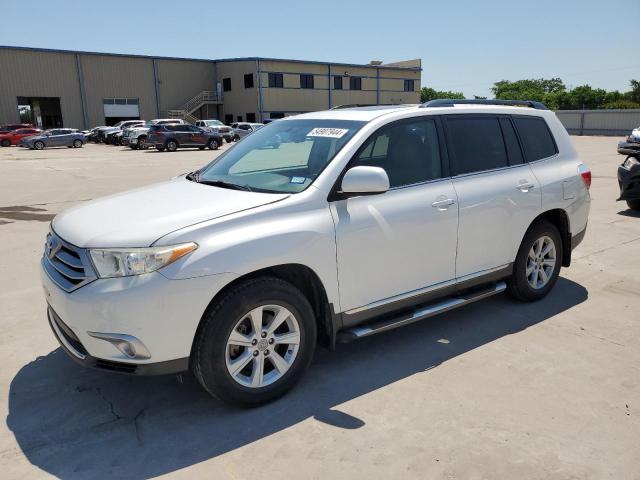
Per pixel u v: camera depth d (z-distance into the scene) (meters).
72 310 2.92
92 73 47.78
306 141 3.87
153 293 2.82
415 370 3.73
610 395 3.38
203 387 3.27
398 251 3.71
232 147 4.50
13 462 2.79
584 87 81.19
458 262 4.12
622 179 8.81
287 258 3.17
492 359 3.88
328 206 3.41
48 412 3.26
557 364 3.79
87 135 43.19
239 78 52.44
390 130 3.82
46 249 3.40
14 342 4.22
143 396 3.44
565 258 5.16
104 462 2.79
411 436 2.97
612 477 2.64
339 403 3.32
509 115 4.66
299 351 3.37
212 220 3.05
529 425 3.07
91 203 3.67
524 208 4.50
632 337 4.23
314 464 2.75
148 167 20.03
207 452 2.87
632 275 5.77
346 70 55.78
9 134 38.66
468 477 2.64
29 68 44.81
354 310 3.58
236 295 3.03
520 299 4.89
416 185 3.87
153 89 51.09
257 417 3.18
